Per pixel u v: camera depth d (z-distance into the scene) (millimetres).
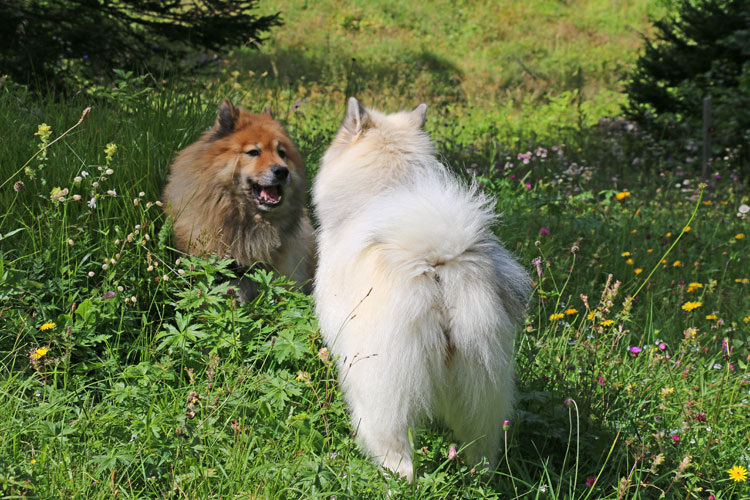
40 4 7832
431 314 2611
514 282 2842
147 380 2990
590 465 3115
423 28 24375
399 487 2541
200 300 3453
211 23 8242
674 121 12273
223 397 2965
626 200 8094
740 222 7547
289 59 18766
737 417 3436
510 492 2846
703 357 4074
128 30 8125
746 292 5445
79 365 3232
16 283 3332
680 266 5770
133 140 4746
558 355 3844
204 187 4109
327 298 3176
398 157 3373
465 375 2678
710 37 12016
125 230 3994
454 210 2684
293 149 4449
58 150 4492
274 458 2756
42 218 3844
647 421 3293
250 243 4207
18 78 7234
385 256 2676
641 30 24344
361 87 13297
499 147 11023
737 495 2912
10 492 2260
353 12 24547
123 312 3486
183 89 6461
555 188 7867
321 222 3568
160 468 2611
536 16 25969
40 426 2656
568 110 15133
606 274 5457
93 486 2465
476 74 20234
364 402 2756
